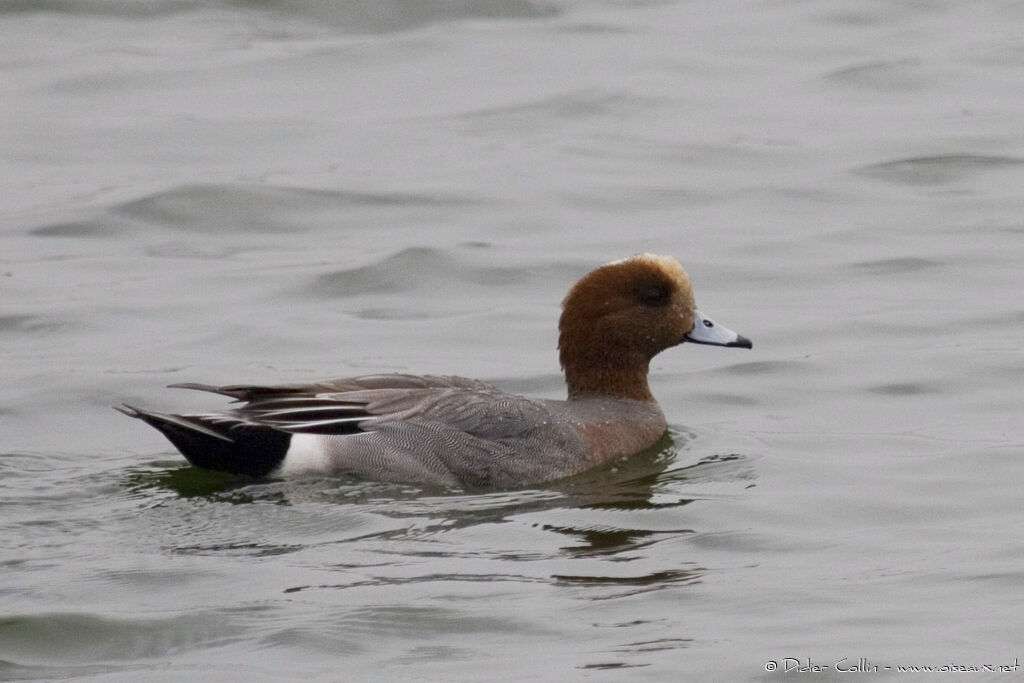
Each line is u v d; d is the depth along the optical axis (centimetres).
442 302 1841
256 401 1302
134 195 2164
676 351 1702
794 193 2186
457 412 1311
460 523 1199
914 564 1120
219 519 1201
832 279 1888
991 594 1062
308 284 1883
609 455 1350
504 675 955
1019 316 1739
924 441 1409
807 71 2664
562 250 1991
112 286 1875
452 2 2928
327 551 1140
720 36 2823
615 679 949
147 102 2575
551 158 2333
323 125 2473
